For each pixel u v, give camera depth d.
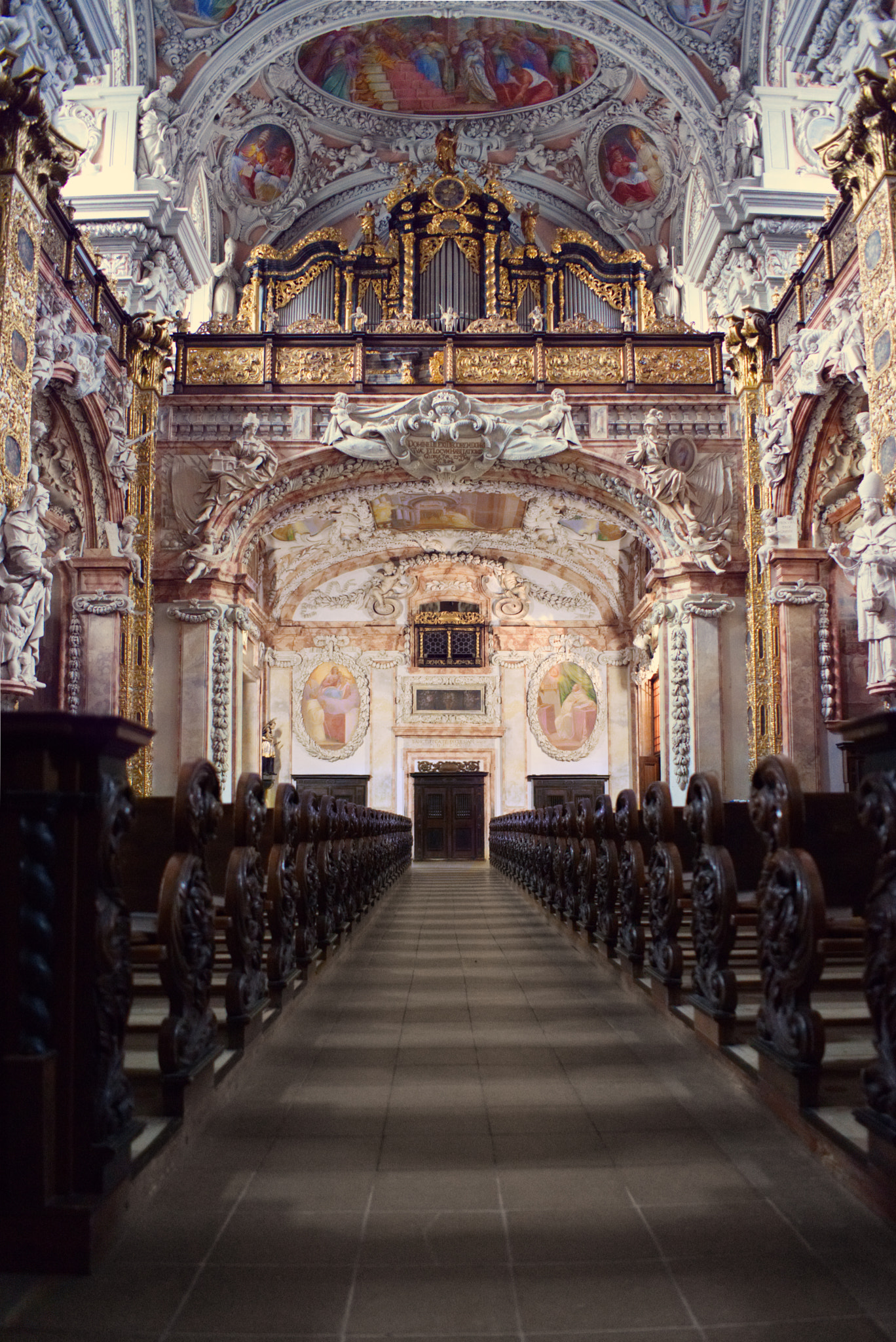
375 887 12.40
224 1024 4.82
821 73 12.48
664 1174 3.28
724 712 17.98
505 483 19.00
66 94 17.48
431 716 28.00
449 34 22.34
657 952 5.68
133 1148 3.18
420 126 24.41
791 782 3.79
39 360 11.31
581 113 23.58
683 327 19.20
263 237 25.03
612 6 18.06
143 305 17.45
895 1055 2.86
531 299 22.31
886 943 2.89
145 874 5.17
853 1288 2.54
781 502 16.41
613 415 18.16
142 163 17.69
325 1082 4.34
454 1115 3.88
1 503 10.07
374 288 22.23
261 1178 3.25
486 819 27.86
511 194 23.30
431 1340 2.31
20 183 10.38
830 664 16.25
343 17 18.69
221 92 18.50
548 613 28.31
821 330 14.09
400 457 17.88
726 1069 4.39
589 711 27.92
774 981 3.84
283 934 5.64
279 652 28.00
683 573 18.06
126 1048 4.44
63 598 15.74
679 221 23.80
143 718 16.55
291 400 17.95
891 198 10.73
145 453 16.83
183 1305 2.45
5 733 2.70
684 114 18.44
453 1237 2.83
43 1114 2.64
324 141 24.27
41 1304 2.46
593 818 8.05
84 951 2.75
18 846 2.69
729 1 17.70
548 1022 5.52
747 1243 2.78
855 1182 3.09
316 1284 2.56
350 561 27.70
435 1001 6.11
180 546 18.03
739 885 6.19
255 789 4.93
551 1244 2.78
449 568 28.22
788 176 17.48
